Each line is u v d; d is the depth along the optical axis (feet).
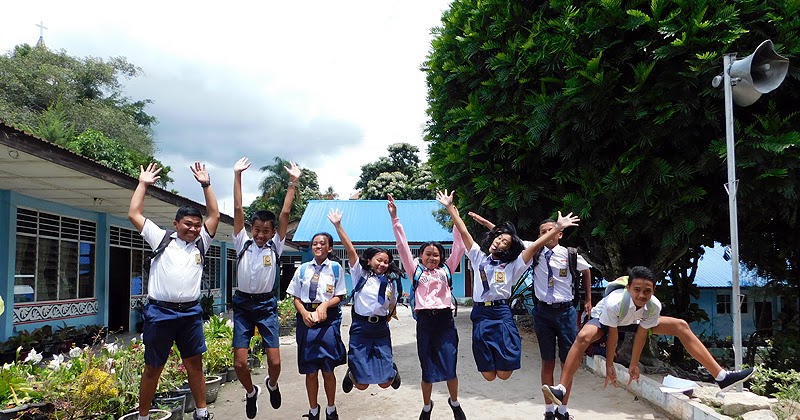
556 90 23.16
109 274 42.60
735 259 17.35
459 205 28.32
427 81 31.30
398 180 121.49
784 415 16.11
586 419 17.88
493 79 25.05
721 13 19.25
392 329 45.01
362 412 19.56
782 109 21.40
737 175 20.22
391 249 80.94
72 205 37.17
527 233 27.17
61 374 17.81
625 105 20.81
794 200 20.44
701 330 49.26
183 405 19.07
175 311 14.73
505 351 16.19
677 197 20.90
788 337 27.12
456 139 27.61
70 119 77.71
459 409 16.57
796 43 19.51
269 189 114.73
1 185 29.71
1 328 30.30
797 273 29.73
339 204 94.58
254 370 28.04
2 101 70.69
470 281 79.82
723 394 16.89
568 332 17.08
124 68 93.97
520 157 23.68
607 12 20.99
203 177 16.11
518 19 24.72
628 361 25.32
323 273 17.17
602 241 26.86
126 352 20.24
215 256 67.92
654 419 17.83
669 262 25.94
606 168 22.25
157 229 15.30
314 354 16.62
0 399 16.31
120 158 64.49
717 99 20.21
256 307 17.12
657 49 19.86
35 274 33.65
